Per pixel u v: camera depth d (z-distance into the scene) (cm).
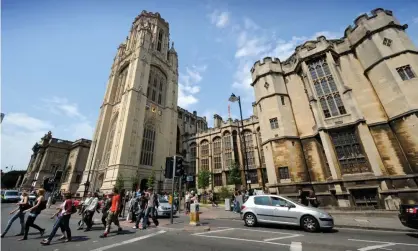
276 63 2297
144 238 779
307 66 1964
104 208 1066
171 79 5219
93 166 3816
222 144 4303
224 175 4028
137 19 5553
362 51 1736
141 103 3988
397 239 714
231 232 871
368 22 1712
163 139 4431
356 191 1450
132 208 1291
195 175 4525
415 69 1410
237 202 1717
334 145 1627
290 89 2164
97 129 4341
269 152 1975
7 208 2059
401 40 1529
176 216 1566
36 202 823
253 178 3775
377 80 1589
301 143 1920
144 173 3669
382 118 1527
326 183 1620
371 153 1430
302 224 888
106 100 4625
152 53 4806
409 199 1251
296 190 1706
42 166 5931
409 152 1327
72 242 733
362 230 893
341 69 1855
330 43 2022
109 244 695
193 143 5072
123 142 3381
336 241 691
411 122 1332
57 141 6481
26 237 772
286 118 2002
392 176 1345
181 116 5806
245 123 4250
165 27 5856
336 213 1335
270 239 728
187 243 689
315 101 1784
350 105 1602
